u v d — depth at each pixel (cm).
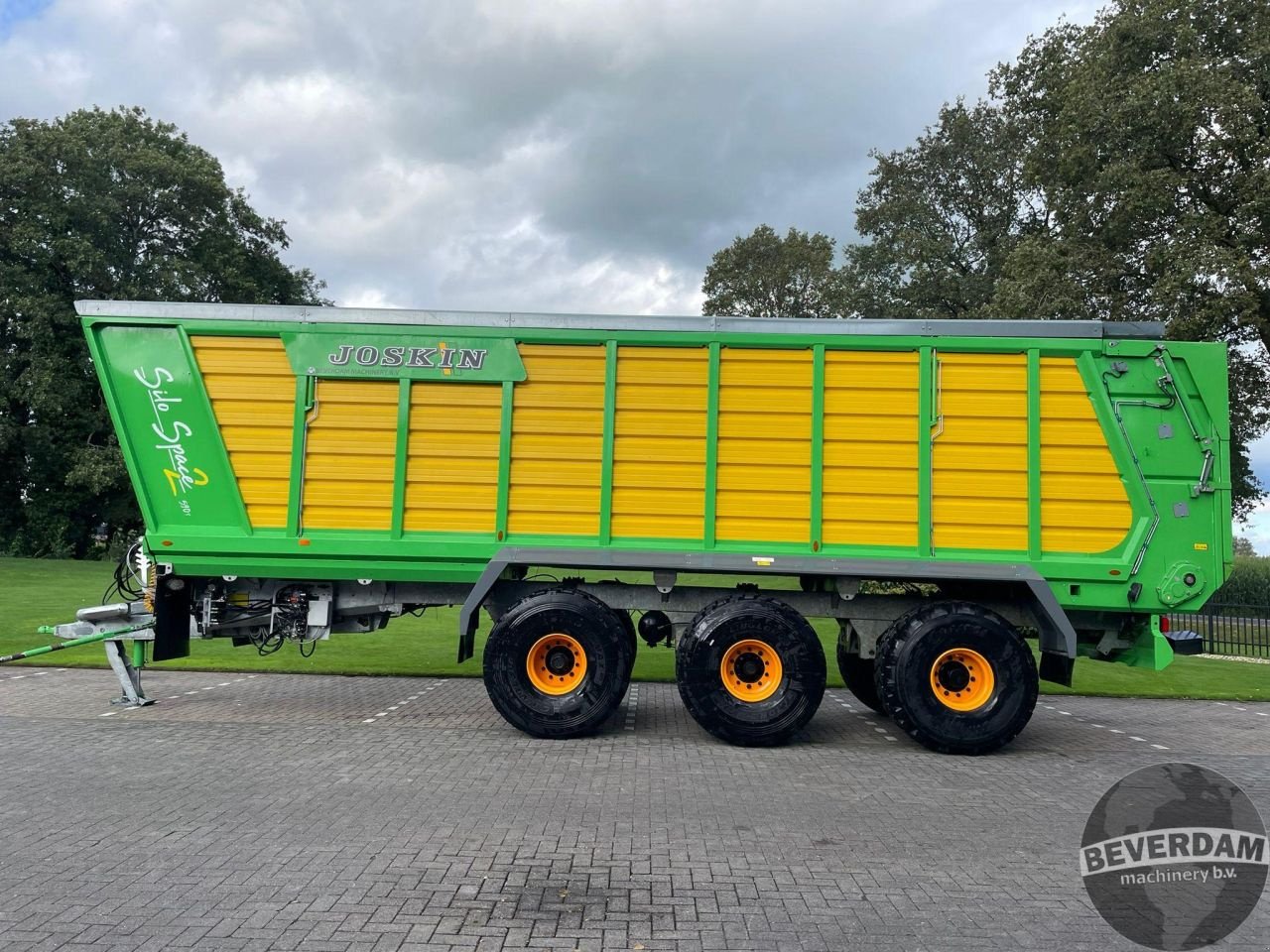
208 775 589
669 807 533
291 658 1118
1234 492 2184
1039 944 357
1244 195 1805
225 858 437
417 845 459
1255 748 743
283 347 752
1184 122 1809
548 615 713
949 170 3259
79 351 3375
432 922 365
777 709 700
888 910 387
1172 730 819
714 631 706
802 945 351
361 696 895
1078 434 718
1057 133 2091
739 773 623
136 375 754
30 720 762
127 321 753
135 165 3381
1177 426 715
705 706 700
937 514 721
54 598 1761
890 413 725
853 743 734
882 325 725
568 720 707
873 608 748
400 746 682
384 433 746
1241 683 1112
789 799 558
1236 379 2097
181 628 805
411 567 746
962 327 723
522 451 738
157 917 366
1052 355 721
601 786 577
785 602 755
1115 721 862
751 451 729
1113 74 1978
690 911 381
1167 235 1933
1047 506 719
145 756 641
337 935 351
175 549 749
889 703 702
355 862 433
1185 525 712
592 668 713
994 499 720
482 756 655
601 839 472
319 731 732
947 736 689
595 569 764
